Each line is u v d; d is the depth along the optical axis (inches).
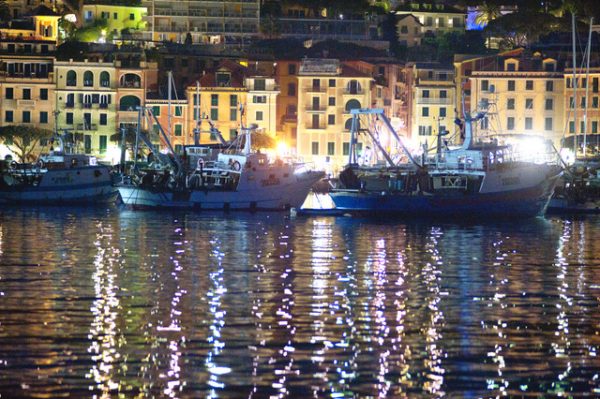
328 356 4379.9
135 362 4269.2
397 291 5753.0
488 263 6939.0
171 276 6190.9
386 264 6835.6
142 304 5295.3
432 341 4613.7
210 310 5172.2
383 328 4832.7
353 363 4298.7
